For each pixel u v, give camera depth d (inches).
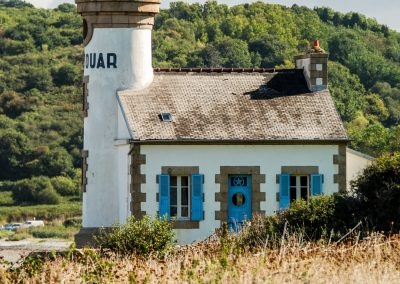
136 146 2787.9
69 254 1945.1
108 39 2942.9
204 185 2812.5
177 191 2817.4
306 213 2358.5
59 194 6707.7
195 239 2797.7
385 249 1886.1
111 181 2930.6
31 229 5064.0
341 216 2358.5
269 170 2834.6
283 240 2017.7
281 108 2915.8
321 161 2851.9
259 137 2822.3
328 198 2395.4
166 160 2800.2
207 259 1875.0
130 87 2940.5
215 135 2812.5
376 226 2313.0
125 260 1993.1
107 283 1704.0
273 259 1774.1
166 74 2992.1
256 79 3002.0
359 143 4913.9
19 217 6200.8
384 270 1676.9
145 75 2955.2
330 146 2856.8
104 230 2812.5
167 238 2332.7
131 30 2947.8
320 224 2340.1
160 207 2790.4
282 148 2842.0
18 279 1784.0
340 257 1820.9
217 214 2812.5
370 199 2380.7
